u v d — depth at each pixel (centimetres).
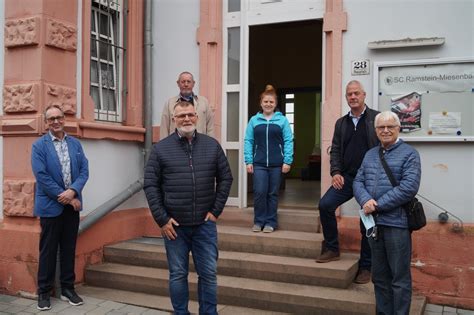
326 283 451
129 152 611
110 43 612
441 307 467
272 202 540
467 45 478
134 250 539
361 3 520
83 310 447
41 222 451
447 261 473
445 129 480
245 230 543
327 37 541
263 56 1064
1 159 516
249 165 539
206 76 605
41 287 451
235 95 614
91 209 548
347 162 454
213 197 389
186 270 389
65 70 519
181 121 379
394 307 367
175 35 626
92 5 584
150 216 621
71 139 468
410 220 360
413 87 492
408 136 491
